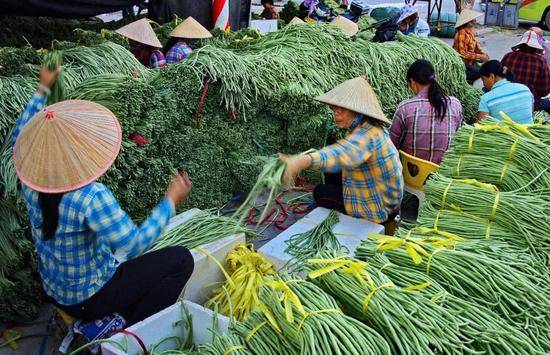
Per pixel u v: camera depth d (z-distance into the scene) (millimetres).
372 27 9469
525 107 5008
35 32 6102
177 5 7043
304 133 4770
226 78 4129
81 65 4164
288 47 5191
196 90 3986
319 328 1926
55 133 2203
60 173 2199
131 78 3490
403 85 5938
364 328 1954
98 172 2244
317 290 2113
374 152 3408
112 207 2250
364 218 3676
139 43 5629
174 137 3820
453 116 4441
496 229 2748
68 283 2459
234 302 2980
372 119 3414
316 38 5332
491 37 14469
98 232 2260
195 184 4195
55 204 2248
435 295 2133
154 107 3561
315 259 2266
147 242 2316
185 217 3467
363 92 3404
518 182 3002
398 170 3553
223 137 4328
